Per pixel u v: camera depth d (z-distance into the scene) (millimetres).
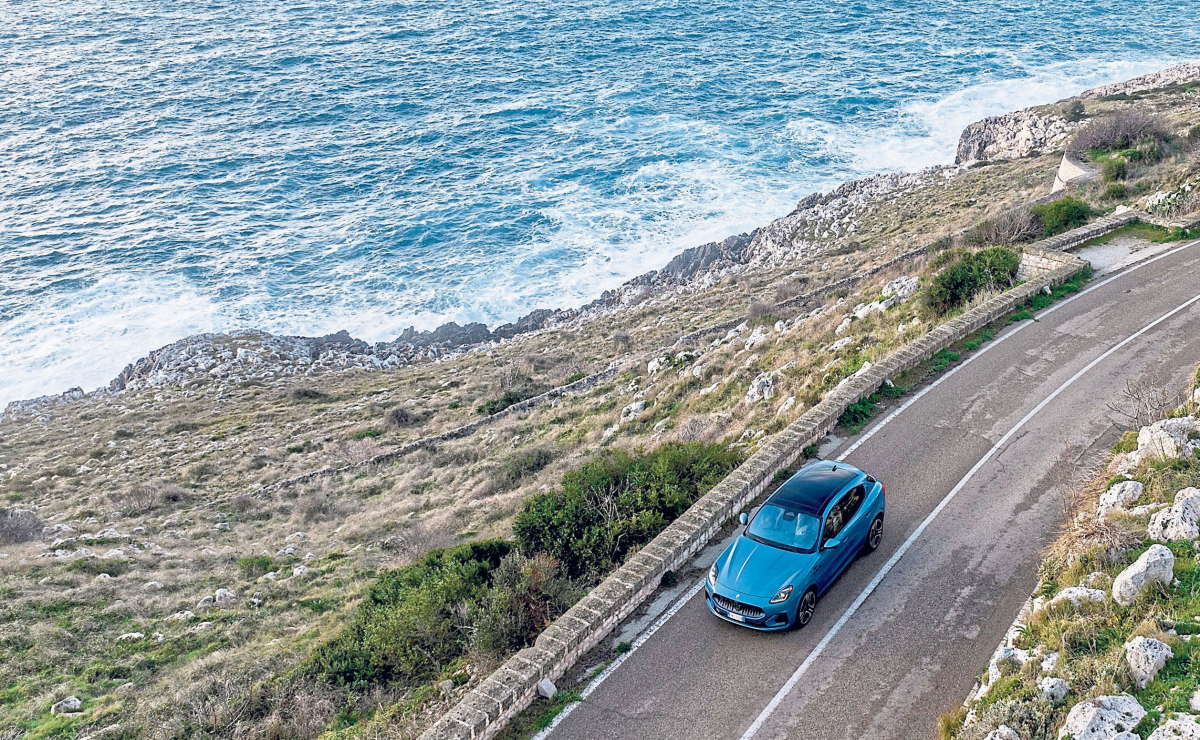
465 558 18094
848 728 11328
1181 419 14805
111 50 110062
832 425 19406
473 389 43219
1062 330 23234
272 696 15453
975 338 23297
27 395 50031
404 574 18406
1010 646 11734
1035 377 20797
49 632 19109
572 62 104562
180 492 32875
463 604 15914
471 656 14508
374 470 34562
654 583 14680
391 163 78500
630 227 66312
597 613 13508
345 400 45125
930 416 19484
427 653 15297
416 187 73688
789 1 132750
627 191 71875
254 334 53562
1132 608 11086
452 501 29000
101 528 28562
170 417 43938
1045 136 67812
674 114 87875
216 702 15555
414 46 111375
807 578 13133
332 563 23750
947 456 17797
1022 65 101500
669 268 60156
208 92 95688
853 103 90375
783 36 115375
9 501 33594
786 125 84938
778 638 13156
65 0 135250
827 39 114000
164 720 15258
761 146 80188
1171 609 10742
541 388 41375
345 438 38969
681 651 13070
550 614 14820
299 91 95938
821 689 12039
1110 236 30281
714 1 131375
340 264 62688
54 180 75000
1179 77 81938
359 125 86938
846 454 18266
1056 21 121188
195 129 86062
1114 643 10617
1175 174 35000
